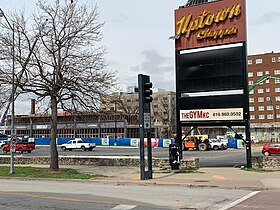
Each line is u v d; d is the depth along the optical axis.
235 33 22.62
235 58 22.59
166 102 107.62
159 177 18.92
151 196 13.16
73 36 22.11
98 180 18.58
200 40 23.69
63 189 15.73
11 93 22.36
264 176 18.53
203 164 27.88
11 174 22.06
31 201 12.30
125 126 80.69
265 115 119.44
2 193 14.42
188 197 12.84
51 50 22.19
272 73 119.50
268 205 11.12
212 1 23.42
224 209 10.52
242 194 13.57
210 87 23.14
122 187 16.30
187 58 23.97
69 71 21.84
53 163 23.12
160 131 94.00
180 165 23.23
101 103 24.03
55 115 22.92
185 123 23.67
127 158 26.64
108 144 72.50
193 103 23.52
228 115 22.53
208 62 23.34
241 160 33.16
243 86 22.25
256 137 87.56
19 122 80.62
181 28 24.20
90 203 11.74
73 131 82.31
